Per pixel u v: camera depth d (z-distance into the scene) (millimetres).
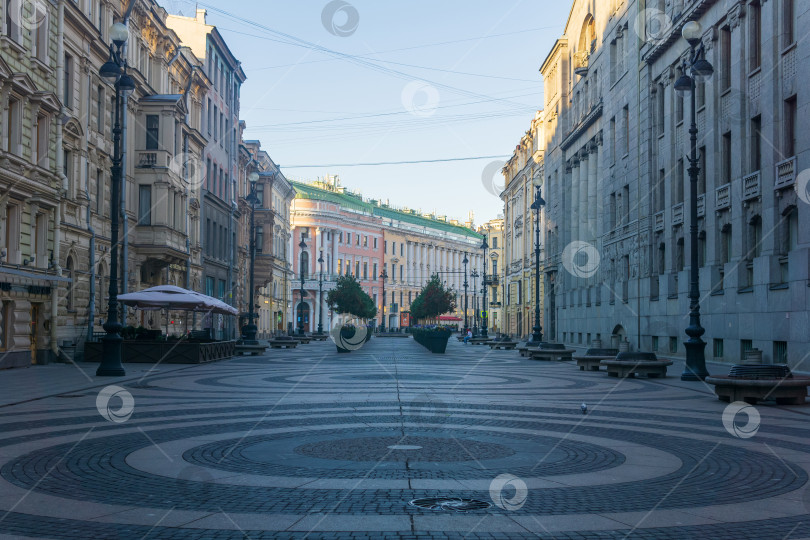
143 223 38562
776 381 14680
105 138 34344
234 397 16078
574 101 56094
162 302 30516
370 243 120375
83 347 31016
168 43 42812
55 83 28297
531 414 13273
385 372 24938
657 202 37688
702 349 21438
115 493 7062
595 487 7387
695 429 11484
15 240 25594
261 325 77625
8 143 25156
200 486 7352
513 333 87438
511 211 90875
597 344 47031
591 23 53125
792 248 24641
